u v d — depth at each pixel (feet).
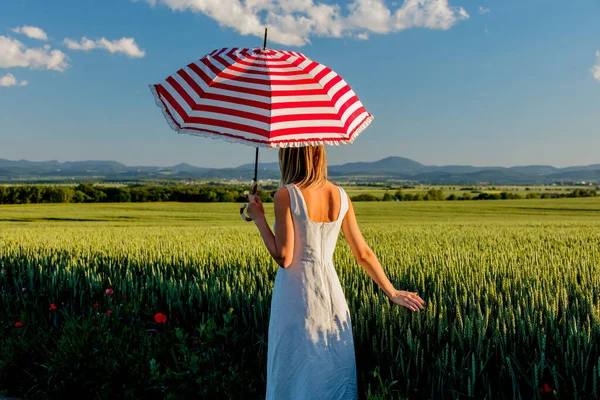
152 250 33.19
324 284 9.29
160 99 8.69
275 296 9.61
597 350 11.75
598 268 22.63
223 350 14.07
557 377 10.19
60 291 21.43
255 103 8.00
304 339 9.17
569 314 14.17
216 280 19.88
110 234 56.03
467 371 10.57
